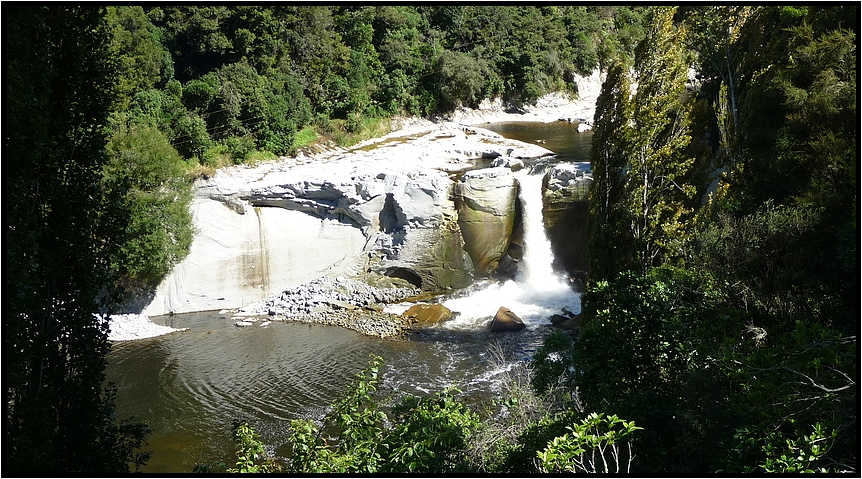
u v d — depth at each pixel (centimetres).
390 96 6341
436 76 6712
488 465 1405
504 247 4006
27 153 1207
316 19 5847
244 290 3847
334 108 5797
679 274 1628
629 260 2477
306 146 5184
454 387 1542
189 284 3722
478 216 3959
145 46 4816
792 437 1041
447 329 3338
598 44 7962
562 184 3928
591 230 2656
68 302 1370
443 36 7169
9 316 1173
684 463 1220
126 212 1476
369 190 3981
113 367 2967
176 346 3225
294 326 3478
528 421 1644
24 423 1228
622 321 1429
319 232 4012
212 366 2961
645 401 1292
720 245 1647
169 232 3512
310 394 2650
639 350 1405
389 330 3353
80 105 1416
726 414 1155
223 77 4856
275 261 3922
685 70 2473
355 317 3550
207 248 3769
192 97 4719
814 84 2014
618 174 2556
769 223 1608
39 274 1291
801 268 1509
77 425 1346
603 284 1574
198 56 5656
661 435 1291
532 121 6825
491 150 4897
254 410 2520
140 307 3609
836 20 2230
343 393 2648
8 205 1167
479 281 3975
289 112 5184
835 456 963
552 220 3953
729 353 1034
